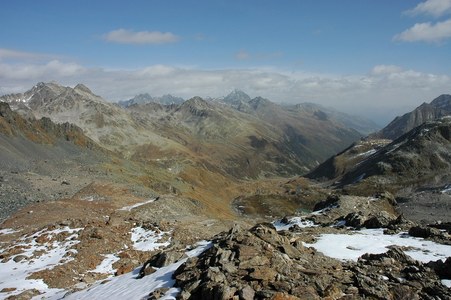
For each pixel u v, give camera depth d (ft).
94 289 81.97
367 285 59.52
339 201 194.59
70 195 297.12
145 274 81.82
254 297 56.29
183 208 254.06
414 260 72.23
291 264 68.33
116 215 211.41
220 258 70.23
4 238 164.25
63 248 134.82
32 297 93.86
